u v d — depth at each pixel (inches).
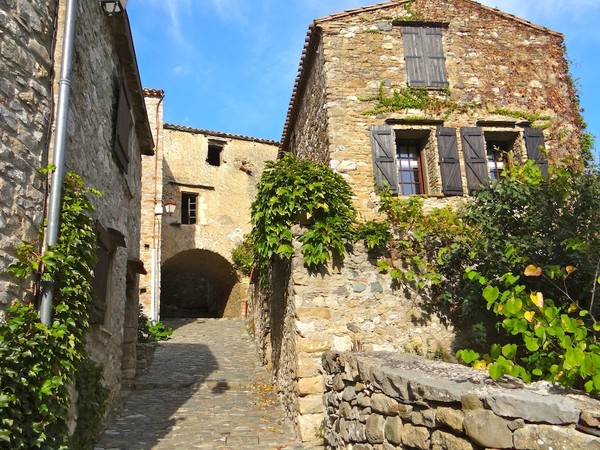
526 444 89.9
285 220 253.9
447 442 108.5
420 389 120.0
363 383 162.7
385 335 252.5
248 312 604.4
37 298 151.0
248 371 387.2
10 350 131.0
